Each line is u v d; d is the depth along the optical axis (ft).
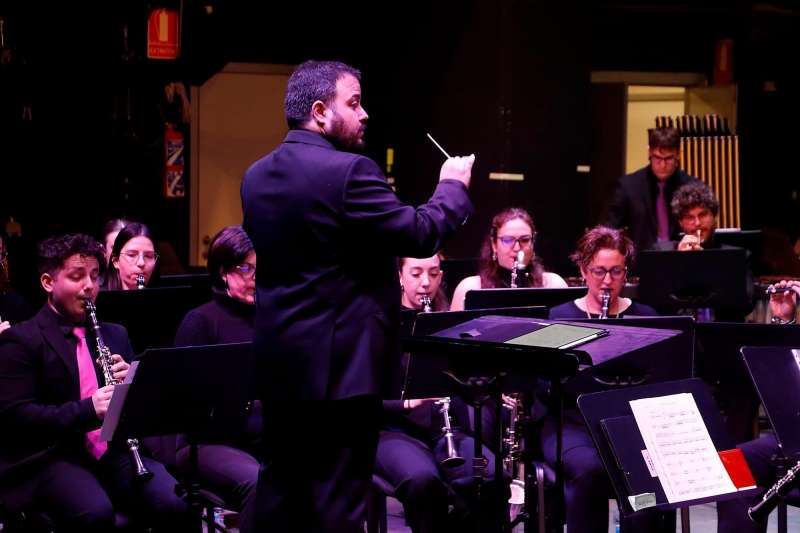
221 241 14.61
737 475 11.94
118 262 18.34
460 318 13.69
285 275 10.13
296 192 9.96
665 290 18.94
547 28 28.14
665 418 11.93
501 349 10.37
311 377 9.91
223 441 14.62
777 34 35.60
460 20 28.66
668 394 12.12
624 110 36.06
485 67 28.17
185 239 31.60
